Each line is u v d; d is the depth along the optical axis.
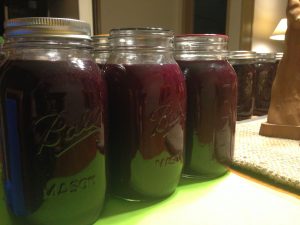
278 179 0.42
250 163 0.46
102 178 0.32
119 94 0.33
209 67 0.40
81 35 0.29
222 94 0.40
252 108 0.79
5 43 0.30
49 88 0.27
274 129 0.61
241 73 0.73
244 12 1.64
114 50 0.35
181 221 0.32
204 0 1.80
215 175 0.43
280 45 1.83
